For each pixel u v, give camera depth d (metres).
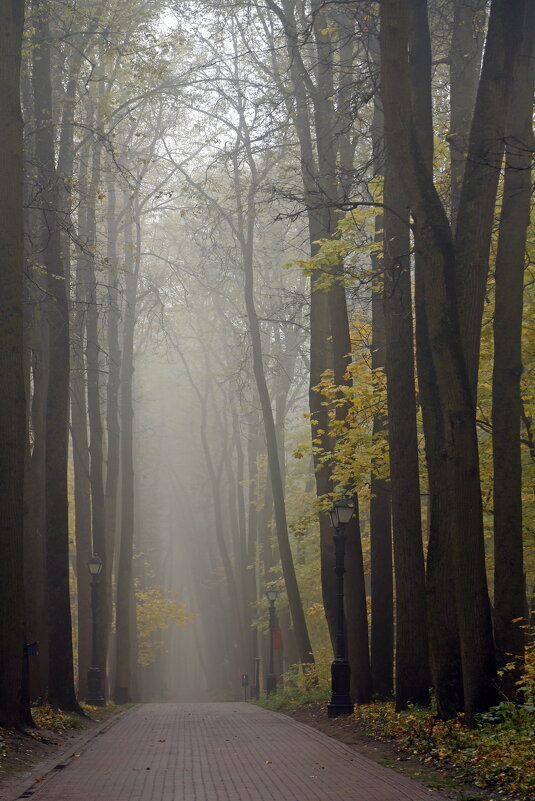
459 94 18.78
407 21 14.14
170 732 18.58
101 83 32.69
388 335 18.88
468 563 13.73
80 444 33.34
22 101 25.81
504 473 15.76
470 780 10.52
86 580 32.62
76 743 16.05
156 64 23.53
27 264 22.30
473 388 15.01
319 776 11.46
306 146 27.36
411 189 14.31
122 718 23.69
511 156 15.81
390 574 22.80
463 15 18.31
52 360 22.83
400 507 18.61
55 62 28.95
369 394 21.72
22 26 16.11
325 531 25.16
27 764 12.63
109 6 24.94
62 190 26.34
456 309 14.06
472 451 13.84
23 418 15.42
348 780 11.05
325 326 26.45
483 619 13.73
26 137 23.25
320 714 22.05
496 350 16.02
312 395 26.31
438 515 15.37
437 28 20.05
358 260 20.06
